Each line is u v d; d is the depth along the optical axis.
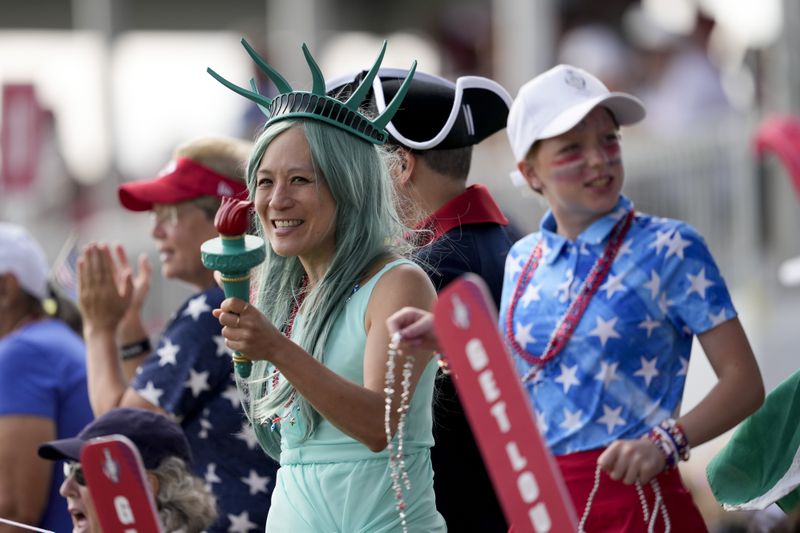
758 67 31.69
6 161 31.33
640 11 35.81
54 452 13.10
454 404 13.65
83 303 15.98
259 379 11.80
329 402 10.42
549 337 12.99
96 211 40.88
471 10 42.91
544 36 36.62
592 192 13.11
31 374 17.17
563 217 13.33
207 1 48.75
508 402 8.46
